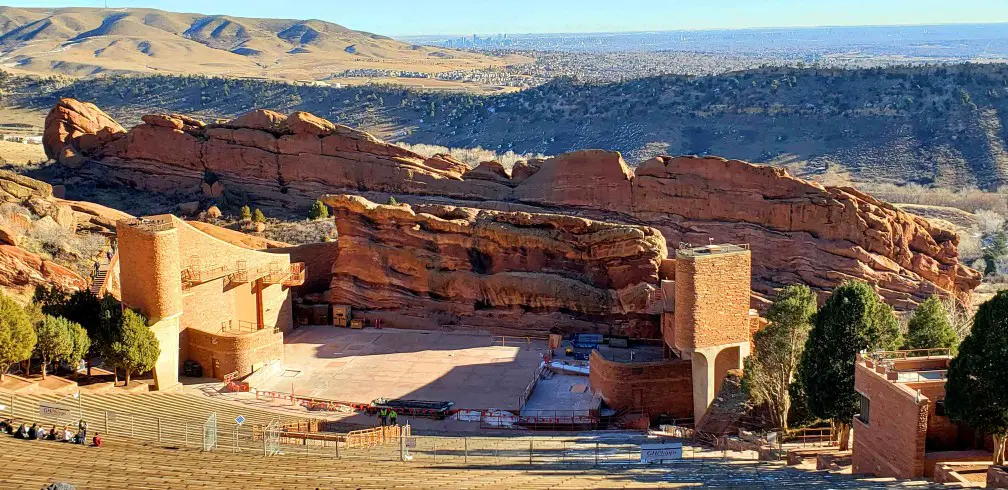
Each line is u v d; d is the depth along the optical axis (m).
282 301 71.75
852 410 40.88
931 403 35.53
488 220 73.31
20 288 62.56
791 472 36.38
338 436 46.75
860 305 40.88
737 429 50.66
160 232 54.72
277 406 55.47
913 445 33.62
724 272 52.53
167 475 33.25
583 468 38.38
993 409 32.69
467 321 72.50
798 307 47.72
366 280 75.25
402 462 39.31
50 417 42.72
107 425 43.06
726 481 33.59
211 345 60.62
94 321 55.62
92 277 67.44
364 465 38.00
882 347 40.88
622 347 65.75
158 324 55.66
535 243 70.88
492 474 35.81
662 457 37.78
